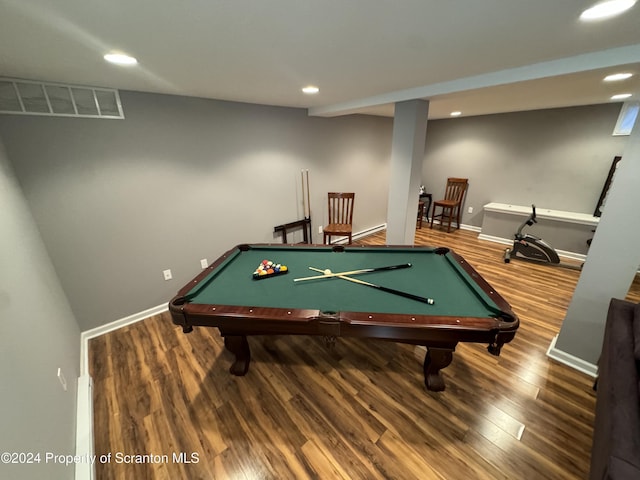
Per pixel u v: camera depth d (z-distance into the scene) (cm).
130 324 266
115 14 96
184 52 139
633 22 108
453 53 147
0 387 92
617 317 159
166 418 168
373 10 97
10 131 185
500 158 482
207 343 236
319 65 167
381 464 142
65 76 183
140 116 238
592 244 183
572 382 190
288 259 233
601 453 106
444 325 140
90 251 233
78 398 174
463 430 158
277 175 359
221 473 140
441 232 542
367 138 469
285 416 168
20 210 174
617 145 370
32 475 96
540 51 146
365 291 181
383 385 190
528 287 325
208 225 308
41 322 151
